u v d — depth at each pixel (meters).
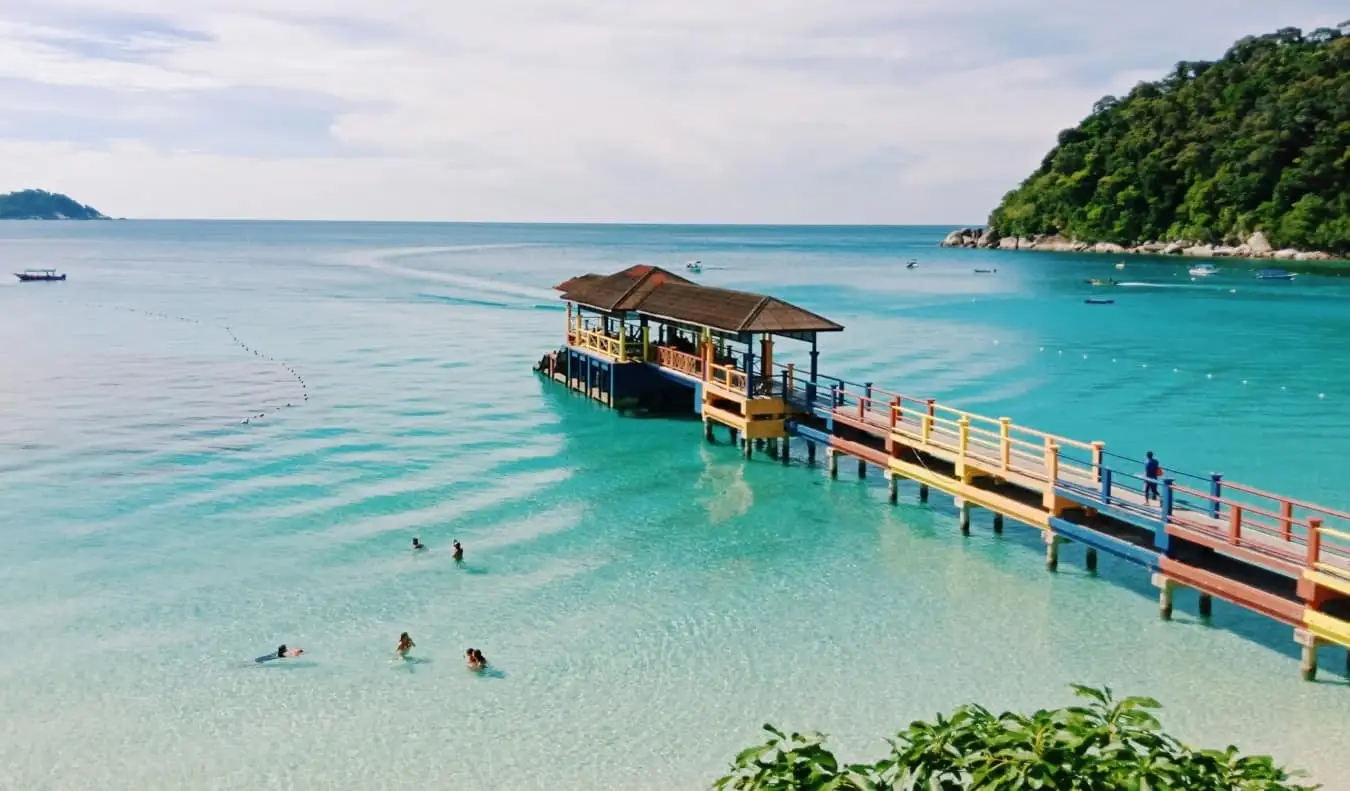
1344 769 19.28
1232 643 24.78
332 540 32.09
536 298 111.06
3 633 25.36
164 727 21.20
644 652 24.64
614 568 30.00
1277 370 64.38
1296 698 22.00
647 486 38.22
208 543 31.75
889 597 27.83
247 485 37.94
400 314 94.75
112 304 102.50
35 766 19.78
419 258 198.75
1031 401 54.31
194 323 86.69
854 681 23.14
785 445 41.97
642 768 19.80
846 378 60.75
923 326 87.25
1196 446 44.44
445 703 22.22
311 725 21.33
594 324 64.94
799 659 24.23
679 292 49.97
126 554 30.78
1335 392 56.88
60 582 28.59
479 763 19.98
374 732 21.08
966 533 32.88
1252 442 45.19
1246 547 23.84
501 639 25.31
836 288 131.00
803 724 21.30
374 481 38.59
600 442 44.97
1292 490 37.62
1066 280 142.00
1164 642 24.86
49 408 51.28
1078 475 30.39
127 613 26.61
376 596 27.80
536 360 67.88
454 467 40.69
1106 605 27.16
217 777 19.48
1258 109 191.50
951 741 10.76
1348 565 22.81
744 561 30.61
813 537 32.69
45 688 22.73
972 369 64.44
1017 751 10.23
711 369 45.16
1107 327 86.25
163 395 54.84
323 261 185.88
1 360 66.06
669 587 28.58
